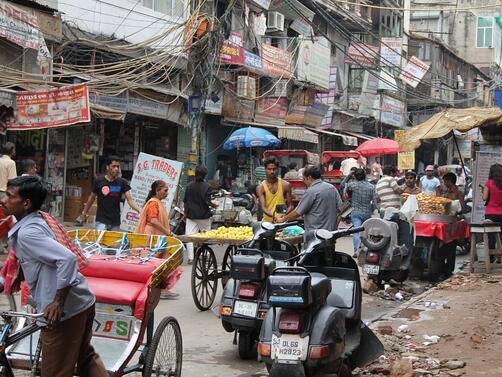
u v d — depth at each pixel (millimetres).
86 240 6512
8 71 13617
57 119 13562
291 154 23188
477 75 54531
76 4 16750
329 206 8805
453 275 12484
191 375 6516
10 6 13109
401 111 39719
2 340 4414
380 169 29016
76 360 4590
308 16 29062
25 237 4281
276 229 7793
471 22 56250
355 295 6484
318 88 29016
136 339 5191
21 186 4344
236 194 18562
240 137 21594
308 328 5441
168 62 18234
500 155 14258
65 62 16531
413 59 36188
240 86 23078
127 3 18297
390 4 40062
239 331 7059
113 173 11070
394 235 10875
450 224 12484
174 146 21266
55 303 4270
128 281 5473
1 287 4781
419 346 7340
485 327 8180
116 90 16391
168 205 13562
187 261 13336
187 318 8922
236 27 23828
